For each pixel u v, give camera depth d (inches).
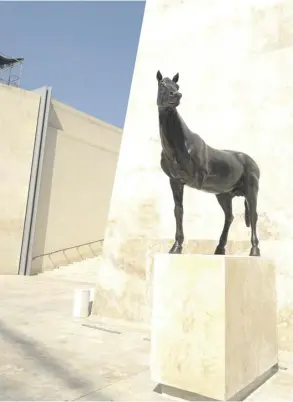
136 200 287.4
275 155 231.5
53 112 654.5
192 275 128.0
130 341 208.1
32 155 625.6
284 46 242.1
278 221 222.5
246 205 183.0
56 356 174.4
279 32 246.4
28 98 629.6
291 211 219.1
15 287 432.8
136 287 268.8
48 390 133.2
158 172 280.8
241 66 258.5
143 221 280.1
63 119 671.8
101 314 280.8
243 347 133.2
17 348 184.7
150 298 259.6
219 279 122.2
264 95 244.1
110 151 756.0
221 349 118.7
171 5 306.2
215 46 274.5
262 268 160.9
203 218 254.5
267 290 165.6
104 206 732.0
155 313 135.7
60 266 633.6
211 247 246.2
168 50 298.4
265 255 222.7
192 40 287.4
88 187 703.7
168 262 134.7
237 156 167.3
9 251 590.6
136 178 291.1
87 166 705.6
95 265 599.8
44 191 631.2
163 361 130.6
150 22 314.8
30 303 320.8
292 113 229.9
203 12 287.3
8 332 216.2
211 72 271.9
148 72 304.8
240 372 129.0
